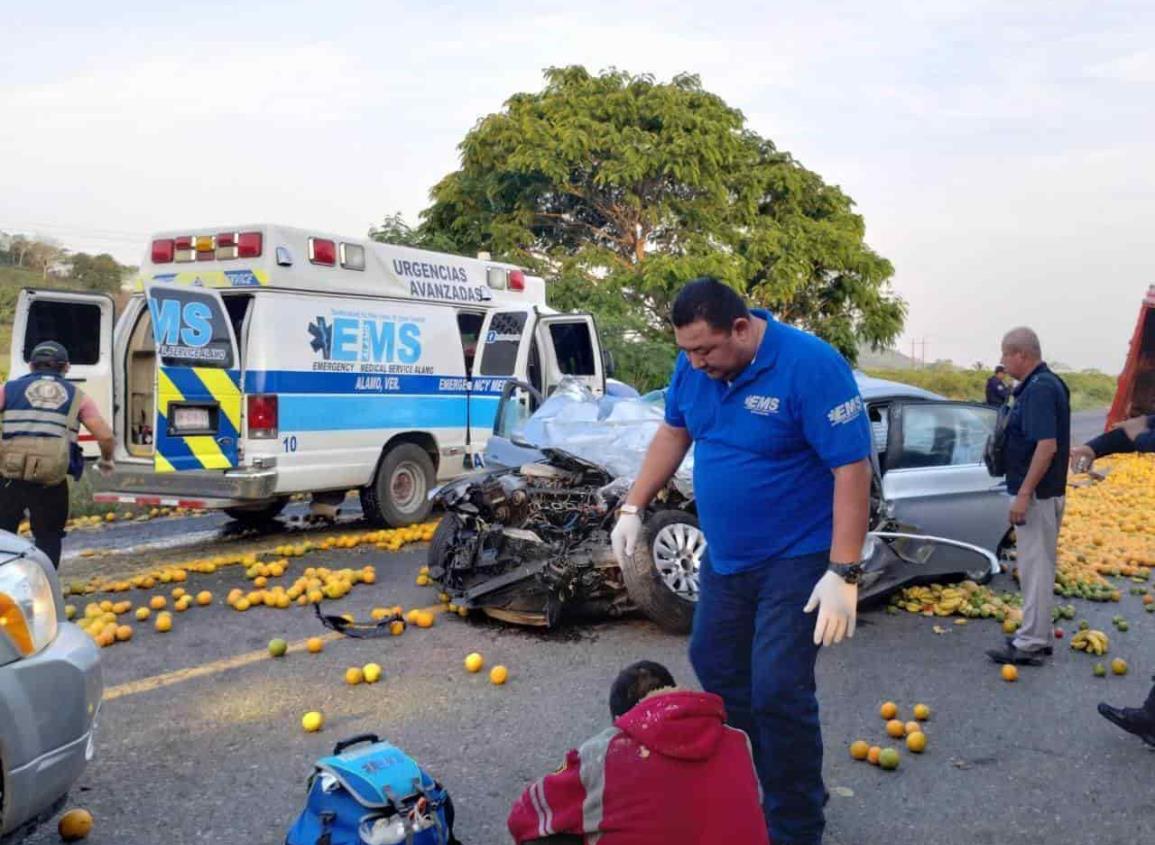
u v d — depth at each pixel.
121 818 4.25
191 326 9.08
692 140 25.36
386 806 3.40
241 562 9.23
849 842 4.13
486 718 5.43
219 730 5.22
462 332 12.15
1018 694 5.96
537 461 7.67
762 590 3.78
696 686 5.99
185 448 9.05
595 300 23.36
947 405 8.28
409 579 8.64
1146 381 16.16
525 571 6.91
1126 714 5.10
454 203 26.39
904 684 6.11
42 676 3.53
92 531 11.01
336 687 5.91
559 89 26.73
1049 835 4.21
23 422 7.14
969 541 8.12
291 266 9.85
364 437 10.58
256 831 4.14
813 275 28.19
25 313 10.20
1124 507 13.36
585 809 2.71
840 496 3.54
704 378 3.84
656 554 6.84
